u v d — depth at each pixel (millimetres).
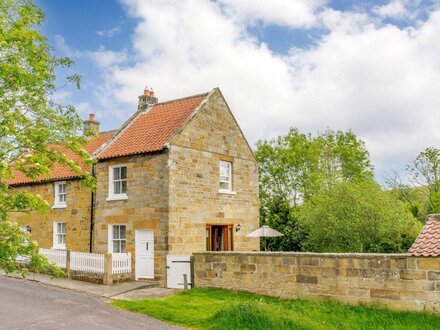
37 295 15297
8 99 8719
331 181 27188
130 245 19891
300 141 38188
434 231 12836
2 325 11133
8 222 7590
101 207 21266
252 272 15570
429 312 11953
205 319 12055
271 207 30516
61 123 9195
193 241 19969
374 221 21656
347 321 11375
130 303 14195
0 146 8422
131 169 20406
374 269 13008
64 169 23656
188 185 20078
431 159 33094
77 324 11438
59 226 23625
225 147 22734
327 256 13891
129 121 23703
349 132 38781
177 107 22906
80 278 18719
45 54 9406
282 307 12797
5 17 9031
